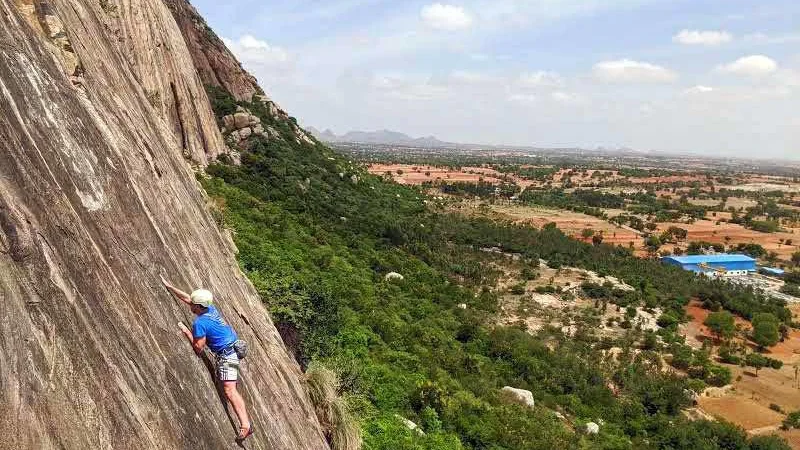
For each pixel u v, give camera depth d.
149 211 8.95
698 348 66.94
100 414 5.41
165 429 6.27
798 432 49.34
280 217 50.72
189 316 8.43
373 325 36.47
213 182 49.44
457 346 44.28
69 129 7.42
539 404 39.78
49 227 6.02
